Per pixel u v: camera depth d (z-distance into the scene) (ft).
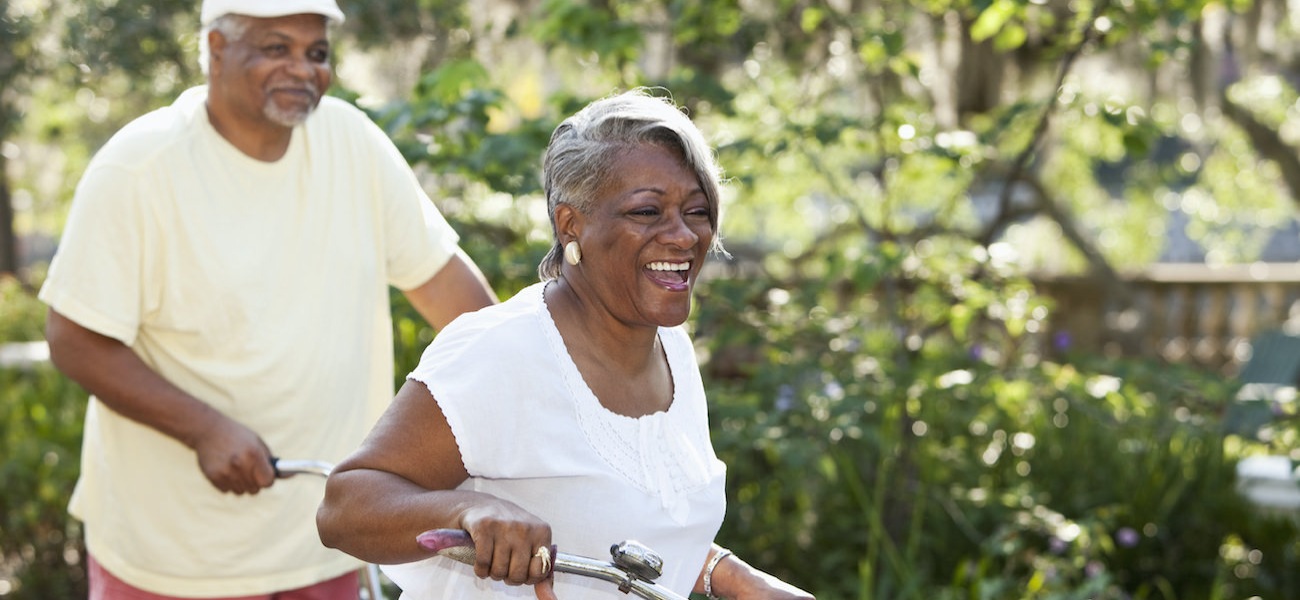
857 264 13.82
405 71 19.21
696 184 5.25
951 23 18.38
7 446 17.46
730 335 14.64
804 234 31.91
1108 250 36.70
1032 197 29.89
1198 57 25.21
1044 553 14.90
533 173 12.56
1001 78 22.77
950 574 14.80
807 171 23.36
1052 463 16.83
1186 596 14.87
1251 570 15.24
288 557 8.49
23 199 34.58
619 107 5.28
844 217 24.98
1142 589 14.66
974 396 14.96
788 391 14.15
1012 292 16.02
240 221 8.21
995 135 15.19
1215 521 15.75
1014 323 15.58
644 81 14.98
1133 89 25.11
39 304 29.40
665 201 5.19
